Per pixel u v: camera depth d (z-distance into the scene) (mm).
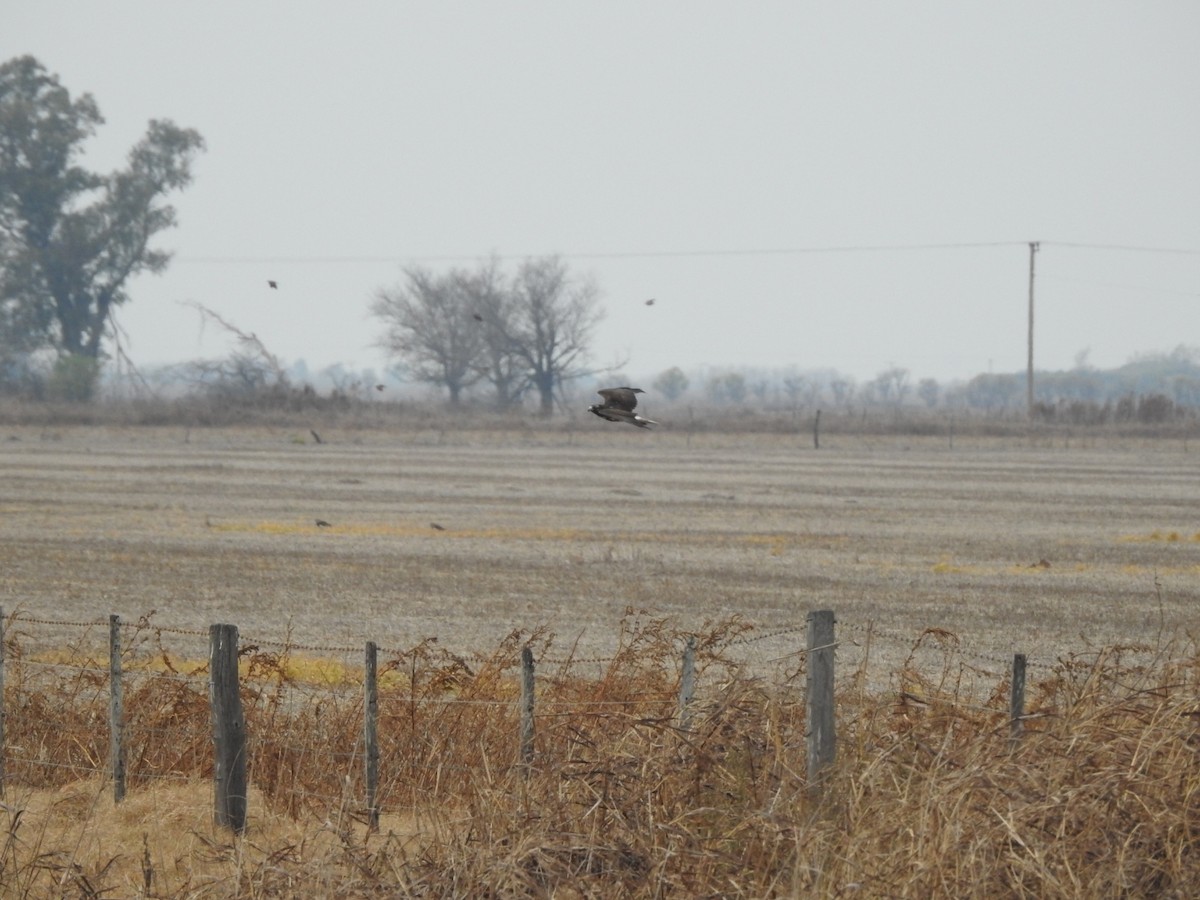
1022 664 40000
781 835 33531
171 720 52250
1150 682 46750
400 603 95750
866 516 164125
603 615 91312
